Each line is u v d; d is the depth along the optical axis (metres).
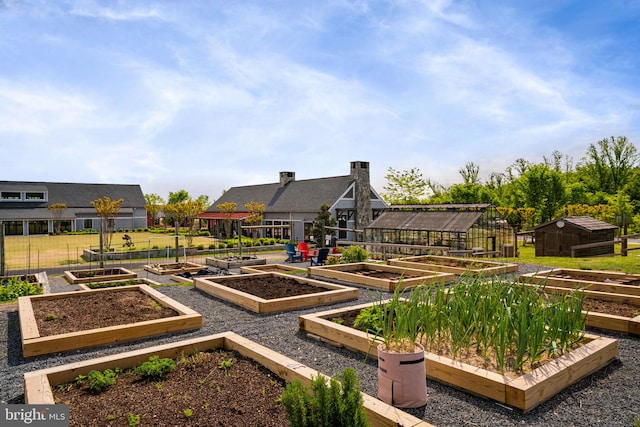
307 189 39.06
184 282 11.99
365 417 2.89
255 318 7.64
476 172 57.84
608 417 3.90
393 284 10.18
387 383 4.09
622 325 6.51
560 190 35.62
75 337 5.91
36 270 17.06
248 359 4.83
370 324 5.92
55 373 4.14
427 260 15.62
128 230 50.69
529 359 4.80
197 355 4.91
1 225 13.11
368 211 35.94
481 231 21.02
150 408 3.65
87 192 54.00
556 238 21.91
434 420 3.83
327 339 6.09
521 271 13.25
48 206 48.75
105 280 13.20
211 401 3.79
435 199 52.31
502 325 4.35
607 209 33.41
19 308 7.34
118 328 6.22
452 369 4.50
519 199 39.03
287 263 19.39
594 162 49.16
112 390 4.02
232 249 25.61
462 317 5.09
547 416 3.91
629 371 5.02
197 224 51.28
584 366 4.76
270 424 3.40
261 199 42.53
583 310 7.35
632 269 13.34
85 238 38.47
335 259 17.78
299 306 8.41
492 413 3.96
